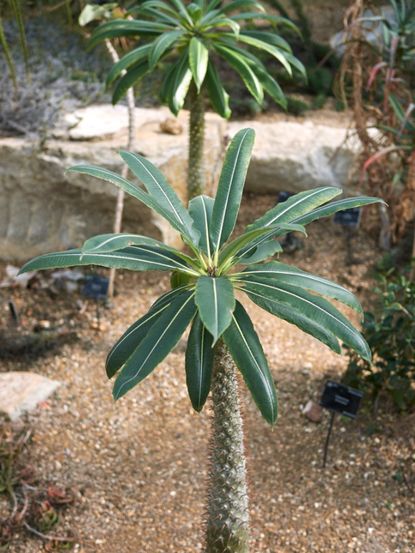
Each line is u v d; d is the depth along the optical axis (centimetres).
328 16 543
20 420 280
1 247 394
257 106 445
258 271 161
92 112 406
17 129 389
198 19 274
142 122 402
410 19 338
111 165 361
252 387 147
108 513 245
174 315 153
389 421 276
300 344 329
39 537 235
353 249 391
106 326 342
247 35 290
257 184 429
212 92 283
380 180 372
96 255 154
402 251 380
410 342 262
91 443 275
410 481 251
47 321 345
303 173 413
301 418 283
